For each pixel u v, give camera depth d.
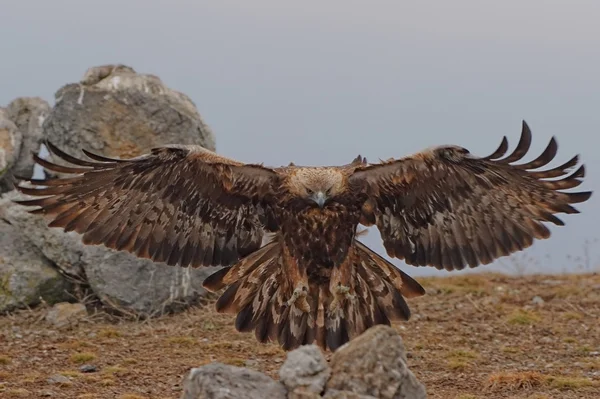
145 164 13.03
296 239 13.23
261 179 13.42
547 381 15.18
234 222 13.78
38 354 17.14
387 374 10.68
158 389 14.80
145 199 13.45
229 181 13.40
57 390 14.52
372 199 13.66
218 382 10.54
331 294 13.27
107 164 12.89
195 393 10.55
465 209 13.62
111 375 15.48
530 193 13.22
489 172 13.09
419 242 13.99
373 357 10.72
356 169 13.48
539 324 19.33
